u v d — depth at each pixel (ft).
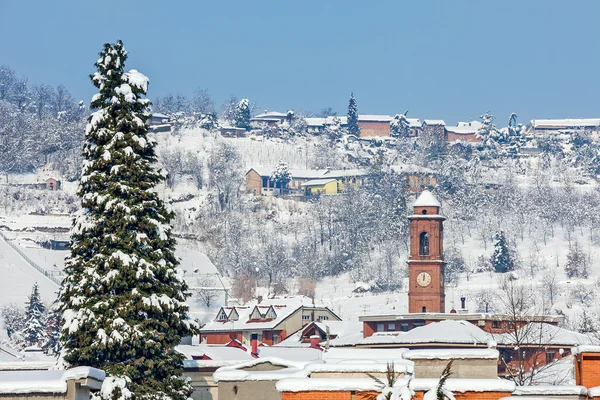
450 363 260.01
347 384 290.35
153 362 475.72
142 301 478.59
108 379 451.12
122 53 512.63
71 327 476.95
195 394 578.66
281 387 292.20
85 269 484.74
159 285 490.90
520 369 609.42
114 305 480.23
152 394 471.21
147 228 494.59
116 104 505.66
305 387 290.97
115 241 486.79
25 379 334.85
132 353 474.08
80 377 329.31
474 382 290.97
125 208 490.90
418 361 364.38
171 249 504.84
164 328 483.92
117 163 499.51
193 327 499.51
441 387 258.78
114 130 504.02
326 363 362.33
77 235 496.23
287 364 459.32
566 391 291.17
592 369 303.48
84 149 509.76
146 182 500.74
